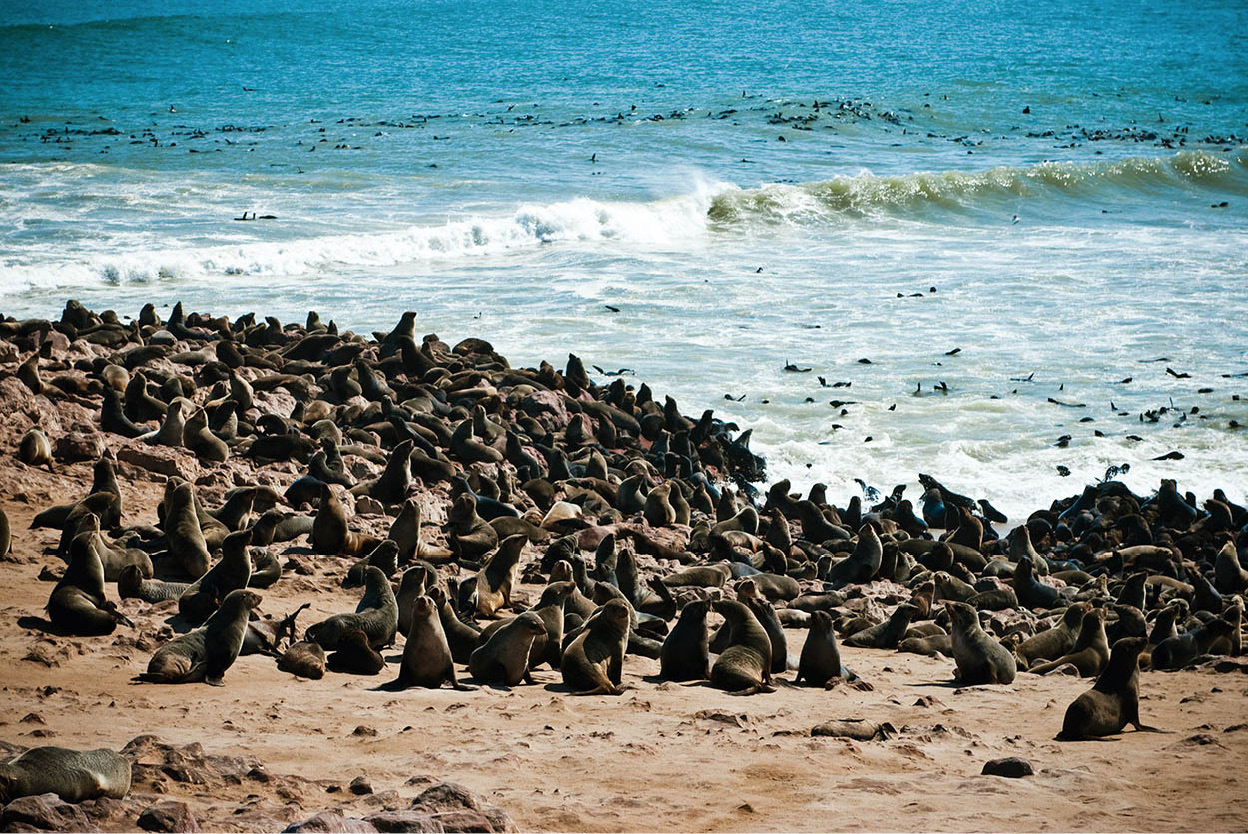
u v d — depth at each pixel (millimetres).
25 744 15188
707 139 123000
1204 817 14852
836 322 66438
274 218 83688
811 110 141375
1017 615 33094
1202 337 64312
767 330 64750
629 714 19766
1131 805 15414
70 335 48250
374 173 101062
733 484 46812
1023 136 135750
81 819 11156
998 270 78875
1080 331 65375
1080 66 188625
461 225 81375
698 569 32875
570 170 105125
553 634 23594
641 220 88500
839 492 46625
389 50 197500
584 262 78438
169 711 17844
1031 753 18594
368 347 52250
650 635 26656
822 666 23766
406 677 21297
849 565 35781
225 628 20922
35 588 25172
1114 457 49188
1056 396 55688
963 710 21844
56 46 190750
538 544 35188
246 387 41656
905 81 168500
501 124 128500
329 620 23094
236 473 35469
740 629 23594
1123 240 89875
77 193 89000
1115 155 123500
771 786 15594
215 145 112188
